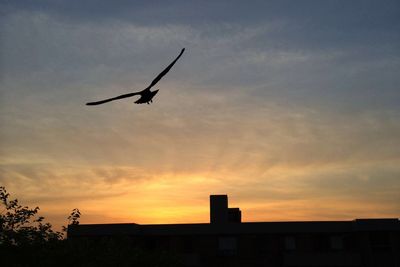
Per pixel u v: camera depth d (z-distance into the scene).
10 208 20.92
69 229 42.16
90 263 21.45
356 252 40.62
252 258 41.88
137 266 26.41
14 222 20.84
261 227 42.31
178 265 29.62
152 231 42.97
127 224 42.12
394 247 40.00
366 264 40.03
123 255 24.61
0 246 20.25
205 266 42.12
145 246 43.09
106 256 23.39
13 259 20.30
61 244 21.56
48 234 21.48
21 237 20.45
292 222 42.22
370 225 40.34
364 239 40.56
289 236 42.34
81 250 21.86
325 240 42.25
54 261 20.56
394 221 40.31
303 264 40.75
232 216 48.62
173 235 42.88
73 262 21.31
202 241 42.75
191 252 42.69
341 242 41.88
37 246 20.95
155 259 27.42
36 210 21.28
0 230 20.39
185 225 42.97
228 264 42.00
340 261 40.19
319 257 40.69
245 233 42.31
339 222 41.75
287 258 41.09
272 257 41.75
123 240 26.94
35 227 21.20
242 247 42.25
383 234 40.69
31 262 20.48
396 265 39.62
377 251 40.34
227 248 42.41
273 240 42.22
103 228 42.12
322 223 41.91
